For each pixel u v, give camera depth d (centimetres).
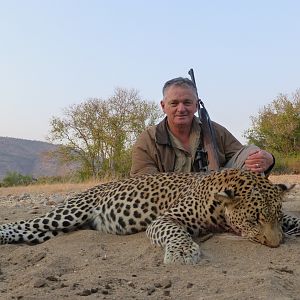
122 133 4116
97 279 414
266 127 4019
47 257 500
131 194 610
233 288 383
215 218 544
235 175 544
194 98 659
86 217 629
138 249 521
